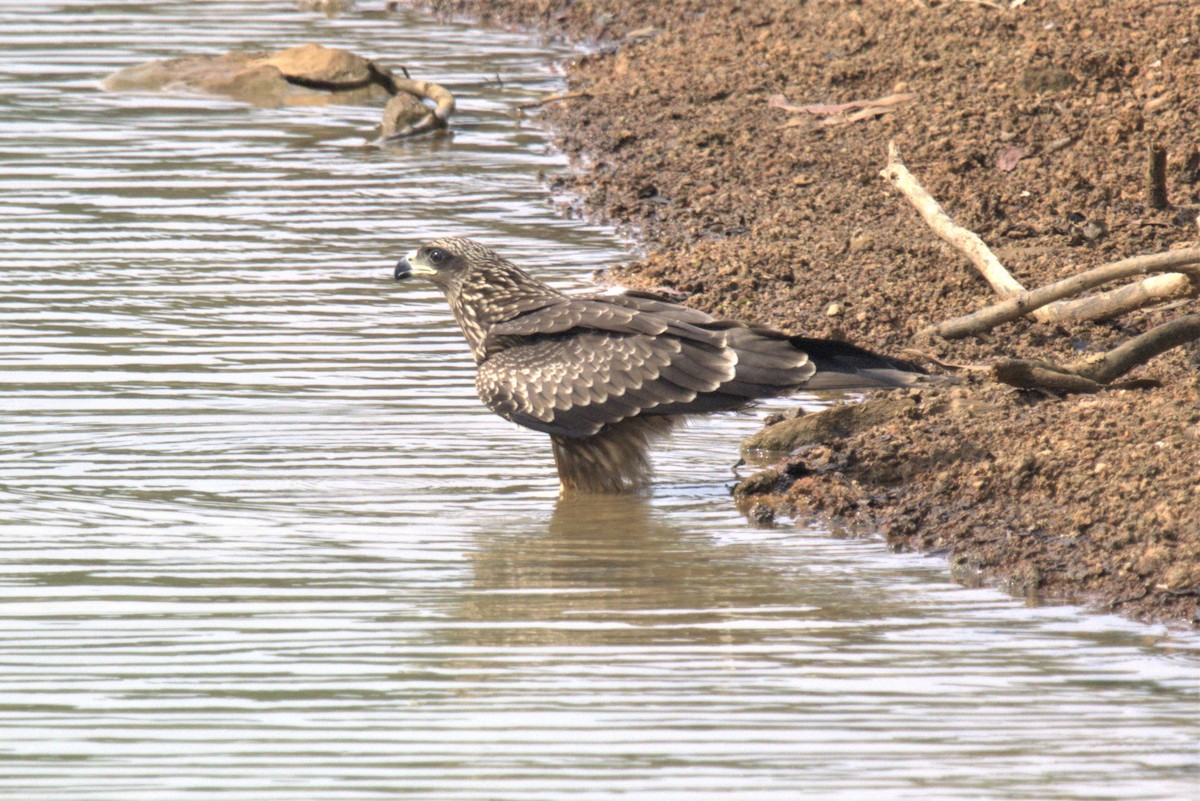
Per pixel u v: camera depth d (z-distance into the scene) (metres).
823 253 18.81
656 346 13.09
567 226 21.09
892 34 25.97
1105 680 9.62
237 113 27.31
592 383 13.16
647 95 26.08
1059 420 13.16
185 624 10.44
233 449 13.96
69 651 10.01
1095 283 14.43
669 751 8.70
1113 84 22.45
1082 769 8.49
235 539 12.01
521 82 28.89
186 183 23.08
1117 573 11.07
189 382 15.55
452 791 8.27
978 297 16.98
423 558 11.73
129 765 8.57
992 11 25.83
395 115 25.72
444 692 9.45
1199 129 20.72
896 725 9.04
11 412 14.67
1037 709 9.20
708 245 19.47
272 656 9.96
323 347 16.72
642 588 11.20
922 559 11.80
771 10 29.31
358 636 10.30
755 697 9.36
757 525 12.55
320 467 13.62
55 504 12.65
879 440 13.45
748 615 10.66
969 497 12.44
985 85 23.31
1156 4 24.55
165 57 30.91
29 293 18.28
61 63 30.50
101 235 20.59
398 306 18.12
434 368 16.12
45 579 11.19
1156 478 11.85
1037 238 18.41
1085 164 20.39
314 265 19.56
